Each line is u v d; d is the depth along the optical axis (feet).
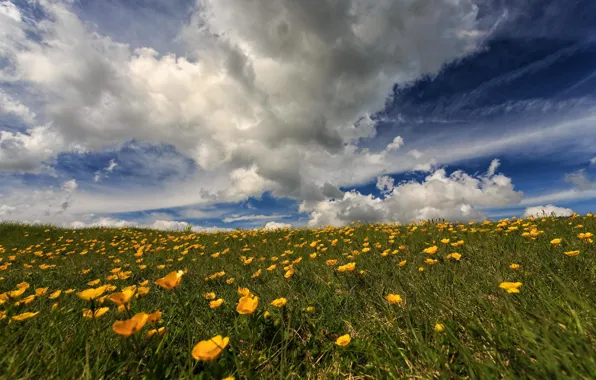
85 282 14.48
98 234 40.01
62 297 9.75
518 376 3.88
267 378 4.93
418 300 7.29
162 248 25.44
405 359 5.10
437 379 4.47
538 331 4.47
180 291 11.03
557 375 3.42
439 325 5.48
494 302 6.59
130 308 7.77
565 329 4.54
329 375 5.48
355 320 7.41
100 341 5.72
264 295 9.86
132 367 4.87
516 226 17.54
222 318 7.77
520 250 11.69
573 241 12.33
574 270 8.10
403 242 18.61
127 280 14.02
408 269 11.21
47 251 29.84
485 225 22.62
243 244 27.20
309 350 6.26
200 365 5.21
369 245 18.80
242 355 5.87
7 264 20.72
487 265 10.35
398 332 6.13
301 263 15.57
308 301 8.84
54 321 6.67
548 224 19.44
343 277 10.72
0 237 36.45
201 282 12.39
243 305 5.19
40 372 4.71
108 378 4.77
